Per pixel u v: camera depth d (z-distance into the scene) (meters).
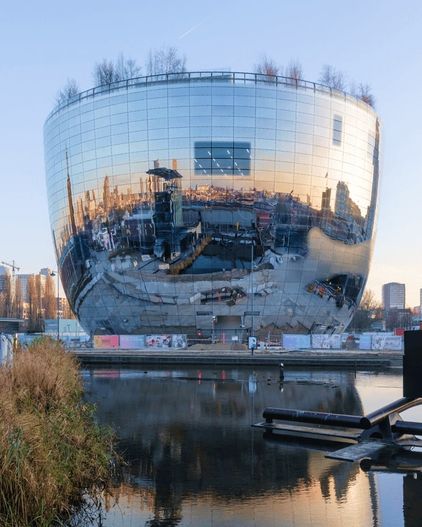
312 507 7.42
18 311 117.94
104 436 10.04
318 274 68.44
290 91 66.12
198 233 64.06
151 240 65.00
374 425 11.34
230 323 65.94
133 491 8.16
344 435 11.95
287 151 65.81
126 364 37.69
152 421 13.99
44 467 7.36
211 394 19.86
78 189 71.31
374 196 76.81
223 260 64.25
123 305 68.00
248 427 13.16
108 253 67.81
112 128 67.19
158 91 65.06
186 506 7.50
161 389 21.59
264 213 64.56
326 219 68.62
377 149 77.44
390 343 47.84
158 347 49.78
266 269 65.06
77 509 7.42
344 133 70.31
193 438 11.87
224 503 7.60
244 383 24.09
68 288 76.50
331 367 35.44
